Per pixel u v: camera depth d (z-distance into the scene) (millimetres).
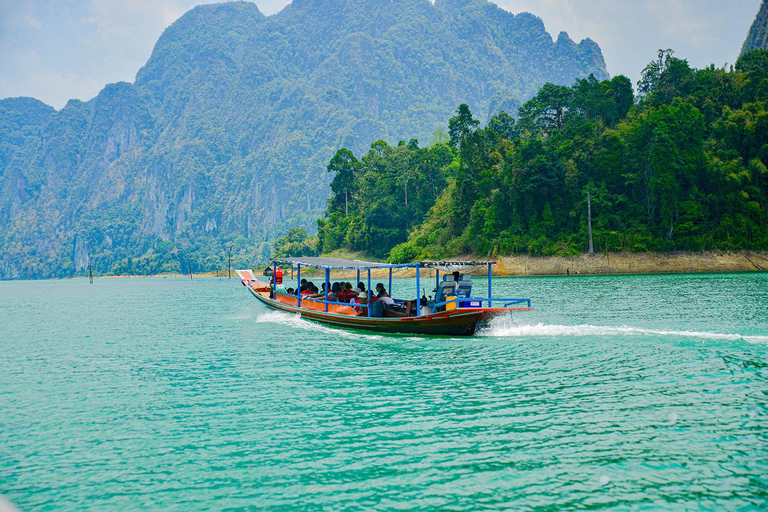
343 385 13234
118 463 8852
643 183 75375
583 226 74250
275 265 29844
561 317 24062
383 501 7508
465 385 12984
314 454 9016
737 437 9406
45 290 94438
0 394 12969
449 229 89438
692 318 22922
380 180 114000
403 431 9953
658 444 9172
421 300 21016
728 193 70000
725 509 7207
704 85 82375
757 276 54969
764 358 15195
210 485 8047
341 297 24359
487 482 7973
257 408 11477
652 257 69438
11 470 8648
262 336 21688
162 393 12852
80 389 13367
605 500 7453
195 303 44094
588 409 10977
